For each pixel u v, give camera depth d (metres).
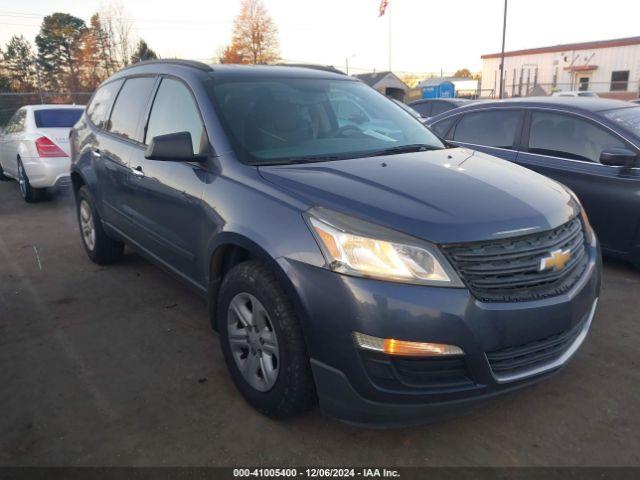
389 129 3.82
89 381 3.22
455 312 2.28
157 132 3.83
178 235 3.47
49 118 8.23
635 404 2.94
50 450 2.62
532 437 2.69
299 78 3.94
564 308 2.51
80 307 4.28
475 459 2.54
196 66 3.79
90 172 4.83
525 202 2.65
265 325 2.74
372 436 2.71
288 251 2.51
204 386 3.15
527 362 2.51
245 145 3.18
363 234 2.37
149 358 3.48
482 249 2.38
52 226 6.98
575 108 5.19
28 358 3.49
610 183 4.69
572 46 38.62
